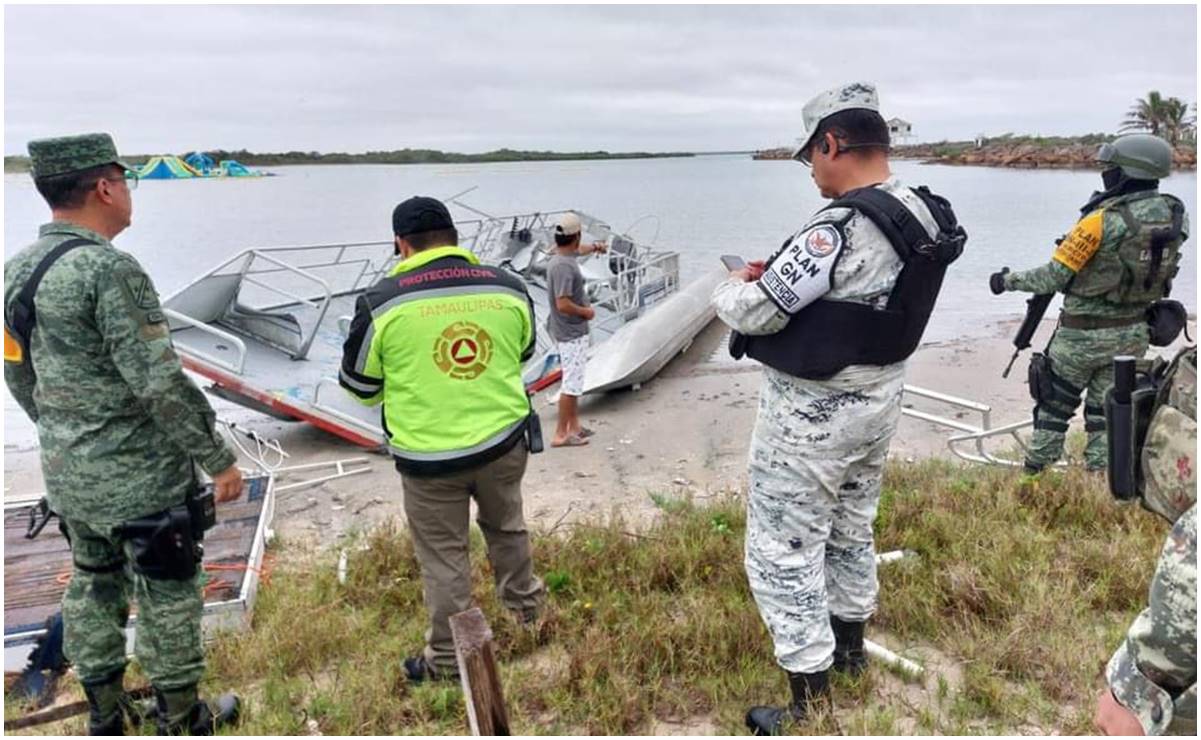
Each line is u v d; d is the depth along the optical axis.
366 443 6.78
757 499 2.88
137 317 2.61
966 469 5.53
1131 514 4.35
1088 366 4.80
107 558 2.92
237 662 3.51
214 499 2.90
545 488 5.98
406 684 3.38
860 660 3.22
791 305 2.59
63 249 2.62
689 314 9.14
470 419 3.29
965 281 14.60
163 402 2.62
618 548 4.30
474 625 2.15
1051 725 2.92
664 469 6.30
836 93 2.70
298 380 7.21
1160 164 4.50
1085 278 4.69
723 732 3.02
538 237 11.33
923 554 4.15
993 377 8.56
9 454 7.18
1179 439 1.49
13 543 4.53
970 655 3.30
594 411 7.85
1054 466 5.32
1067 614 3.46
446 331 3.23
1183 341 9.16
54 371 2.66
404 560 4.40
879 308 2.61
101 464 2.69
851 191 2.67
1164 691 1.45
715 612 3.56
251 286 11.77
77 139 2.66
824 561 3.04
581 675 3.25
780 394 2.77
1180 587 1.39
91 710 3.04
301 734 3.07
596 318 10.13
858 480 3.01
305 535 5.29
